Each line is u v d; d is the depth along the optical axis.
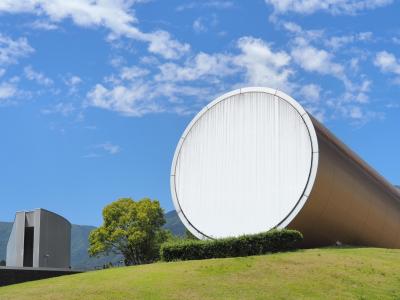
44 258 36.25
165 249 22.72
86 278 19.14
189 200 26.34
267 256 20.64
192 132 27.20
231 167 25.70
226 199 25.42
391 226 32.50
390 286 17.80
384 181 32.28
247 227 24.52
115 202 45.56
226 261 20.03
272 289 16.80
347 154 27.73
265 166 24.86
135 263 44.81
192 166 26.73
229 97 26.72
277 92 25.50
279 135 24.94
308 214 23.78
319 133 25.44
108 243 44.94
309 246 25.16
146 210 44.88
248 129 25.80
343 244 27.42
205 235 25.41
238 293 16.39
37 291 17.41
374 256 21.94
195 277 18.02
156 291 16.59
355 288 17.33
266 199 24.42
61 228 40.69
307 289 16.94
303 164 23.97
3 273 23.91
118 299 15.95
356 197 27.22
